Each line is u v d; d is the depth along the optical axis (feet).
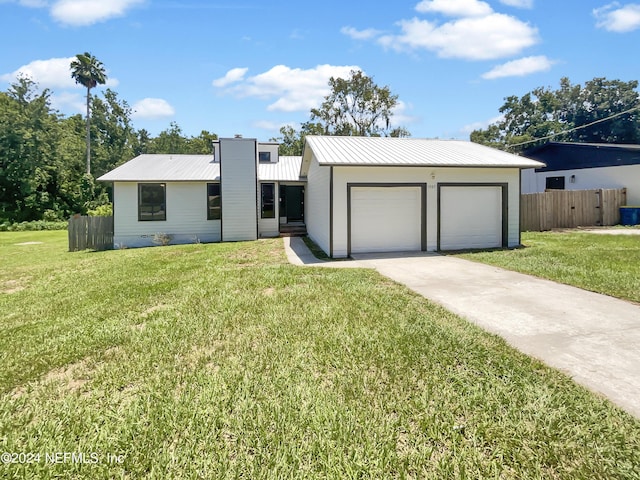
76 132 139.54
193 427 8.31
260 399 9.38
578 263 26.40
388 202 35.55
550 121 138.41
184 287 21.99
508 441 7.65
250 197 51.60
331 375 10.61
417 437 7.85
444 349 12.19
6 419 8.92
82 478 6.95
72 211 110.22
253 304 17.83
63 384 10.61
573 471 6.86
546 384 9.88
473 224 37.09
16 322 16.83
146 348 12.88
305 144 43.75
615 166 60.80
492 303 17.56
